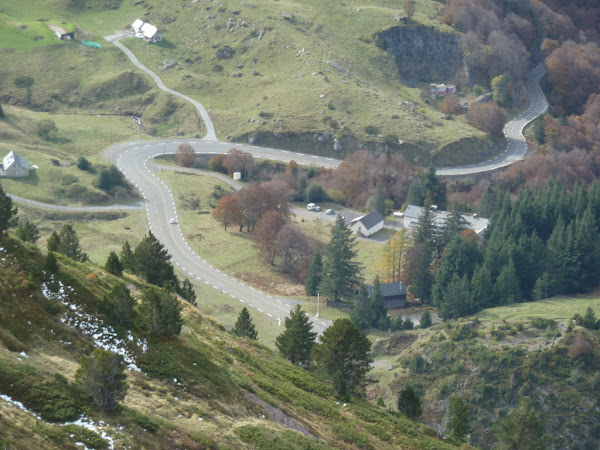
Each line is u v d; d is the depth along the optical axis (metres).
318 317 157.88
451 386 136.88
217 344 84.69
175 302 75.25
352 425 78.06
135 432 57.59
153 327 73.75
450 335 147.12
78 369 58.88
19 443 50.31
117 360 58.53
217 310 155.25
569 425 127.81
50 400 56.28
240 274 173.62
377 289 160.12
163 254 102.94
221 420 65.19
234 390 71.88
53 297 69.56
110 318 71.50
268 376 82.62
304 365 98.69
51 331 65.44
